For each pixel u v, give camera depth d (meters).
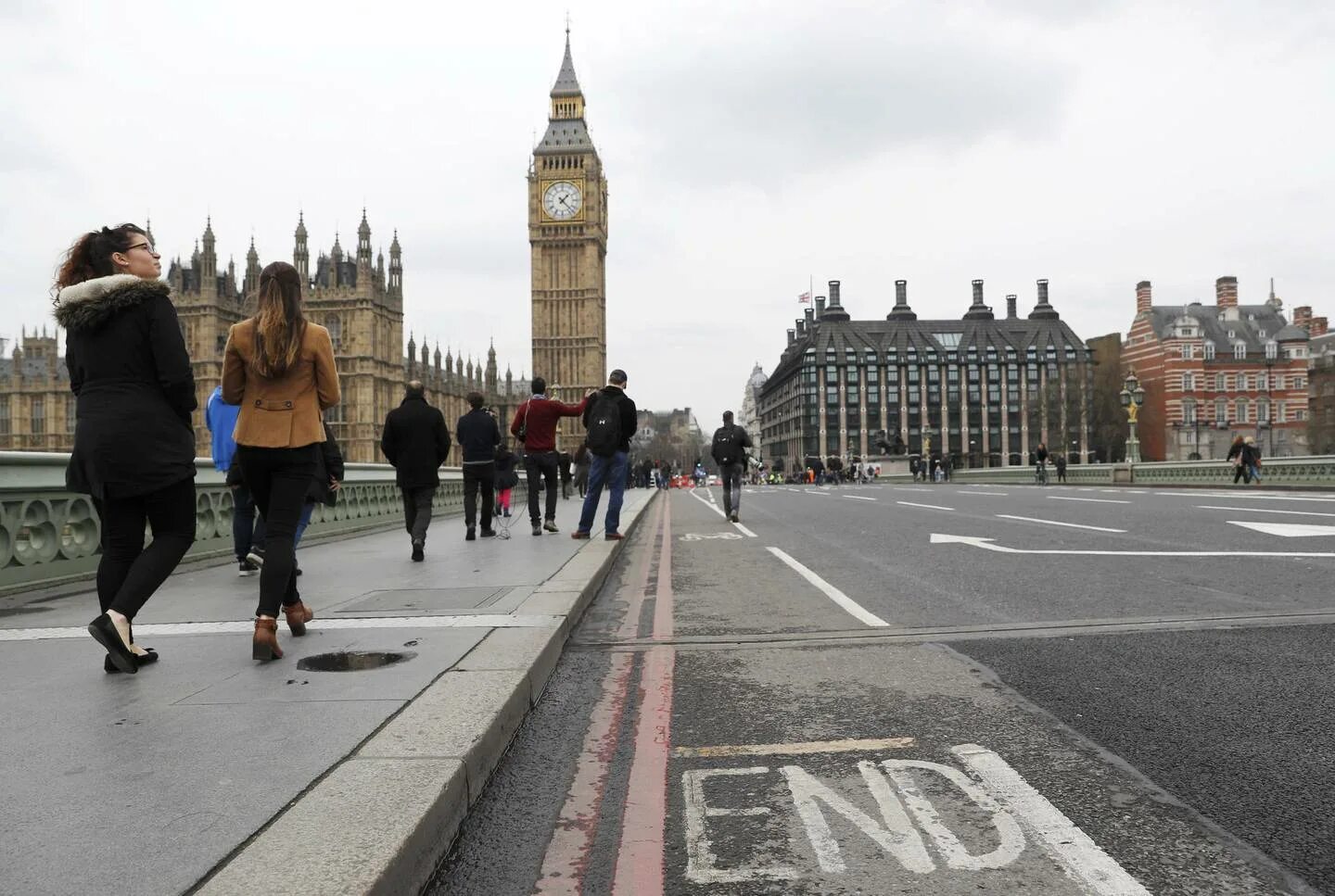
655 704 4.33
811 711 4.16
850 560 9.91
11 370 111.62
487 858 2.71
